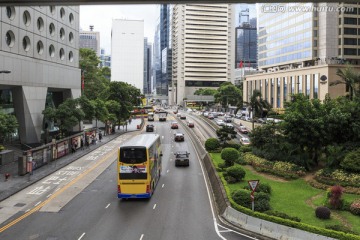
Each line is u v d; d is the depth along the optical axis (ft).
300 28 379.14
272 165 121.29
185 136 256.11
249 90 456.86
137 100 319.47
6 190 108.68
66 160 161.58
